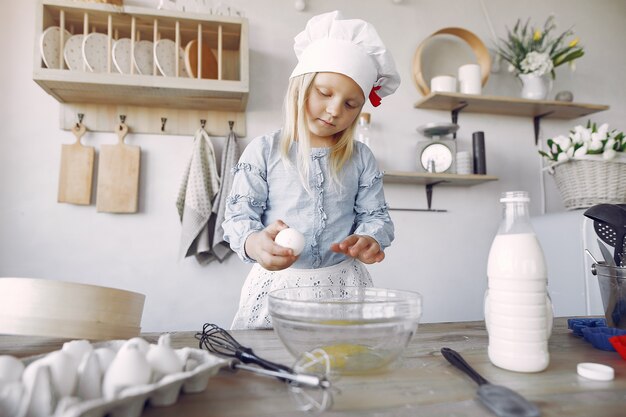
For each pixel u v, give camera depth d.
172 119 1.81
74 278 1.72
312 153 1.01
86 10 1.53
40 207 1.71
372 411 0.42
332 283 1.01
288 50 1.95
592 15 2.33
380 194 1.11
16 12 1.74
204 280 1.83
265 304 1.00
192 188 1.71
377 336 0.53
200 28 1.62
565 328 0.84
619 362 0.59
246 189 0.98
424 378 0.52
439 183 2.04
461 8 2.15
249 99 1.90
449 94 1.87
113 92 1.61
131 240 1.78
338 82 0.88
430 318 2.03
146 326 1.77
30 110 1.72
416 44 2.08
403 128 2.04
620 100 2.33
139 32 1.71
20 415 0.34
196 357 0.50
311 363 0.49
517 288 0.56
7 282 0.62
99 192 1.73
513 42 2.06
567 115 2.20
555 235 1.83
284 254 0.70
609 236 0.68
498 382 0.51
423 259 2.04
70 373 0.38
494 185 2.15
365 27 0.93
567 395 0.47
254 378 0.52
